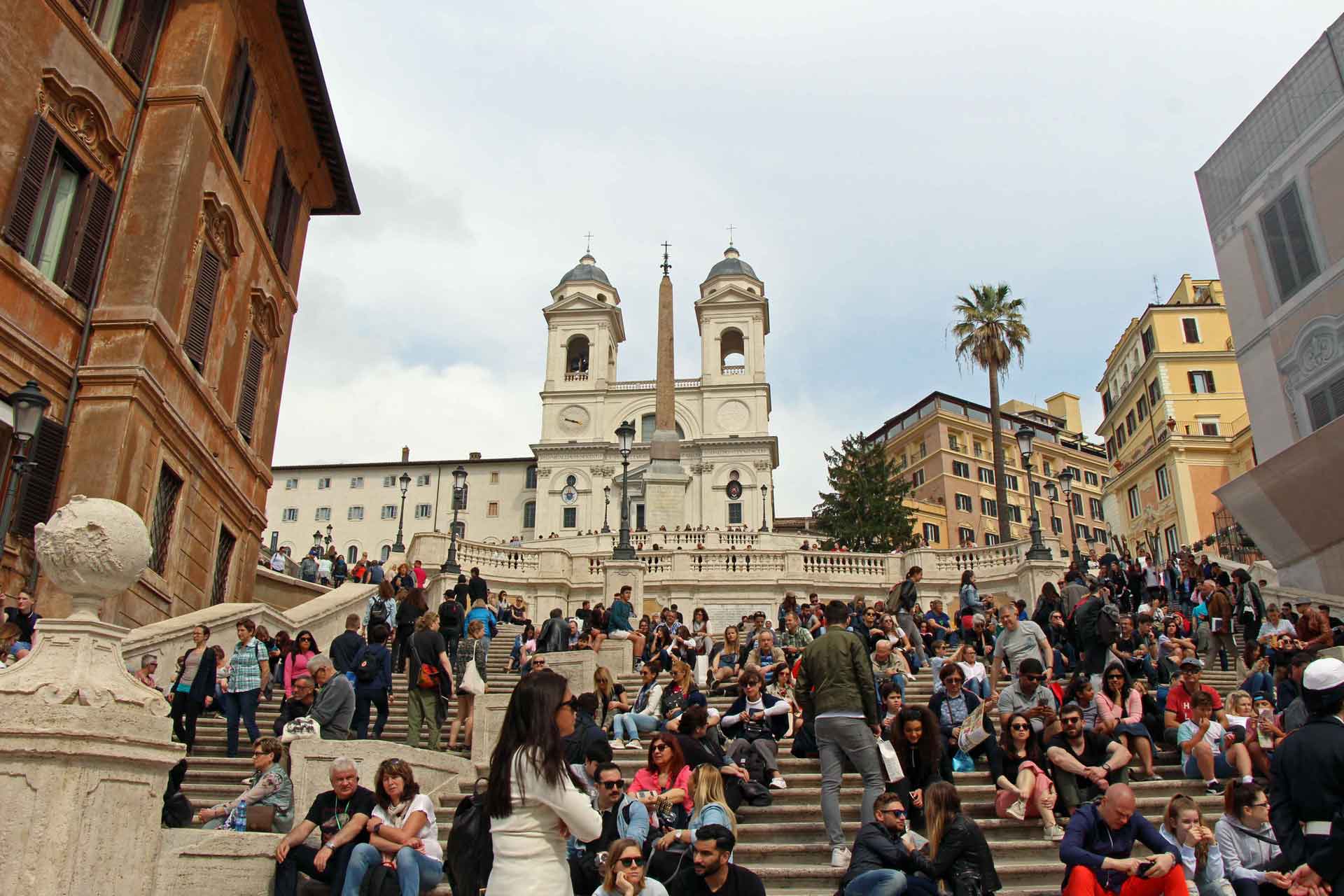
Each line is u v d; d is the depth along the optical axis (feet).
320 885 26.05
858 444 233.96
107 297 53.72
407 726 49.08
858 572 117.50
